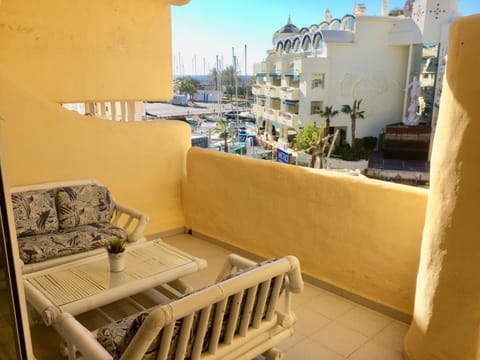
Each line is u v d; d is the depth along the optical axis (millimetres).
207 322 1651
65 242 3141
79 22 4004
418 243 2746
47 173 3773
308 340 2688
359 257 3104
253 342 2027
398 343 2666
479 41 1814
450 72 2004
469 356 2031
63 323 1883
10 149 3533
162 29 4605
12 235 1305
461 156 1946
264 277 1809
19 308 1359
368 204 2975
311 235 3426
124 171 4297
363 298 3127
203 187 4449
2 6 3570
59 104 4059
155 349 1510
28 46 3762
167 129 4562
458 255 2012
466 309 2018
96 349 1693
